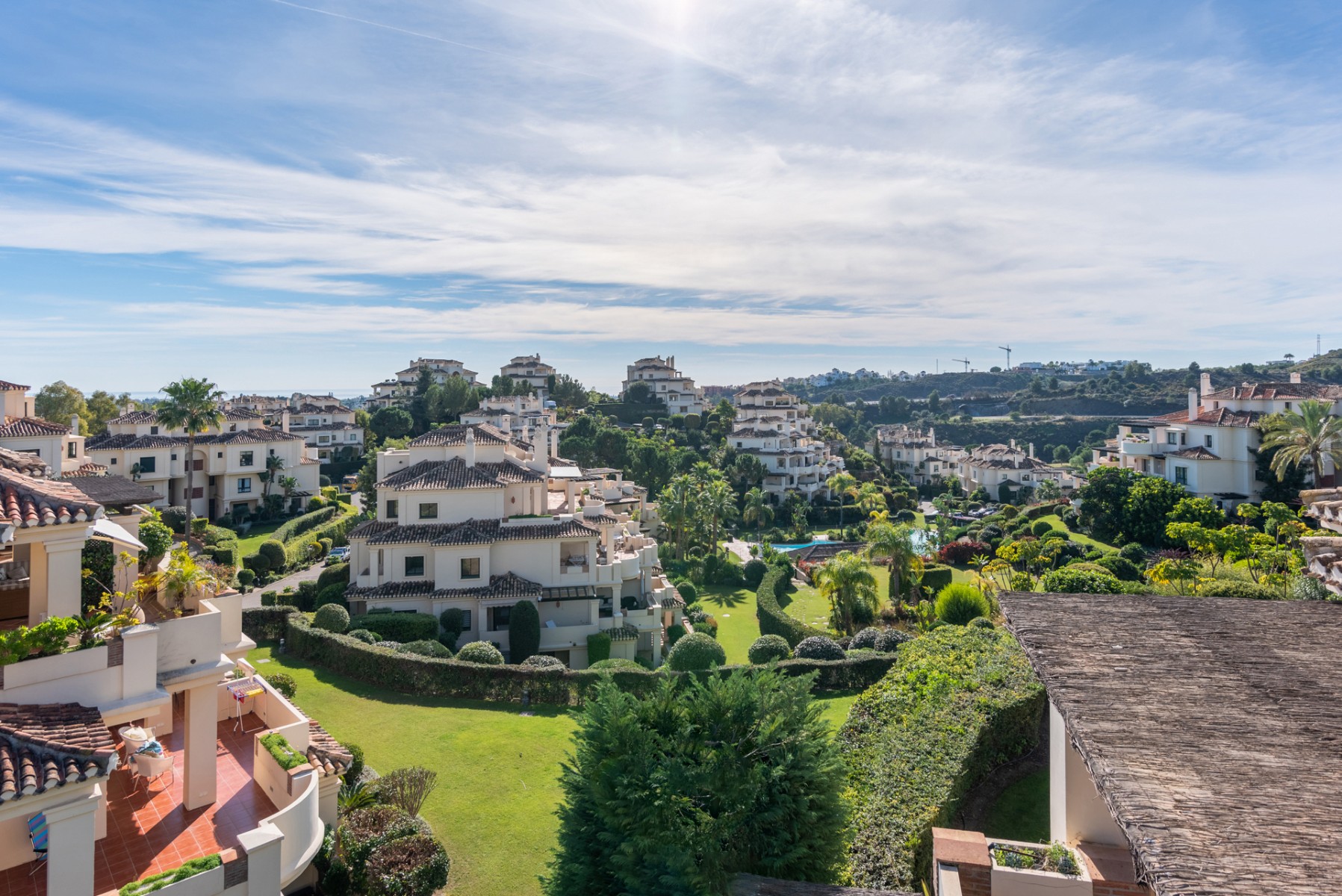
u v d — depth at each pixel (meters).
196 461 76.19
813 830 12.30
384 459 45.41
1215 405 69.44
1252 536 47.62
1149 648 13.18
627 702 13.05
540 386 150.62
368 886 15.05
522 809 19.86
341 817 17.11
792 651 37.31
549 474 54.31
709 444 124.69
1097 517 63.59
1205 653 12.84
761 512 94.44
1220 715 10.66
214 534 63.25
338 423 112.50
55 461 50.09
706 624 48.03
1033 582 48.00
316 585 44.16
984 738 18.17
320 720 26.33
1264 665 12.23
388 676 30.14
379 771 21.98
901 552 51.28
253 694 19.89
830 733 13.27
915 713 19.02
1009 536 71.56
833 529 98.69
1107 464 80.88
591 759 12.50
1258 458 61.72
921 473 133.12
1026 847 12.35
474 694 29.22
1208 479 63.84
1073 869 11.79
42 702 13.03
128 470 71.69
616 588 41.75
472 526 41.19
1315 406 56.00
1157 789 8.93
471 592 38.88
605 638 39.09
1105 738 10.16
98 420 92.12
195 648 15.45
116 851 13.89
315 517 76.12
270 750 15.60
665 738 12.69
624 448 99.44
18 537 13.65
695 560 70.75
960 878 11.77
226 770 17.03
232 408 84.62
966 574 63.88
